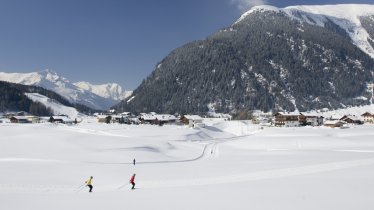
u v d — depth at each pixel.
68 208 31.70
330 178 43.97
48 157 85.81
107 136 125.75
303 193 34.72
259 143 134.12
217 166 72.38
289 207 29.30
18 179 54.41
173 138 168.12
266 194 35.09
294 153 96.75
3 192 43.97
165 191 39.59
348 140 130.62
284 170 56.97
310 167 58.91
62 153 91.88
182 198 34.78
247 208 29.66
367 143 125.31
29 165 69.69
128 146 108.88
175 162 85.25
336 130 167.50
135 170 67.25
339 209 27.98
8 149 95.31
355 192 34.09
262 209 29.12
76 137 116.25
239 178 50.72
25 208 32.06
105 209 31.02
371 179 41.44
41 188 47.75
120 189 46.34
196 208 30.39
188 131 187.62
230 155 101.50
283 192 35.78
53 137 113.44
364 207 28.34
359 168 52.78
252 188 39.25
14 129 138.00
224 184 43.88
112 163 80.25
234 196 34.75
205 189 39.97
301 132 161.25
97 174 61.88
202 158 97.06
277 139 138.25
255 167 66.81
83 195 38.59
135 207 31.45
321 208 28.48
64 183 52.66
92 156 88.94
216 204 31.52
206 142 151.75
